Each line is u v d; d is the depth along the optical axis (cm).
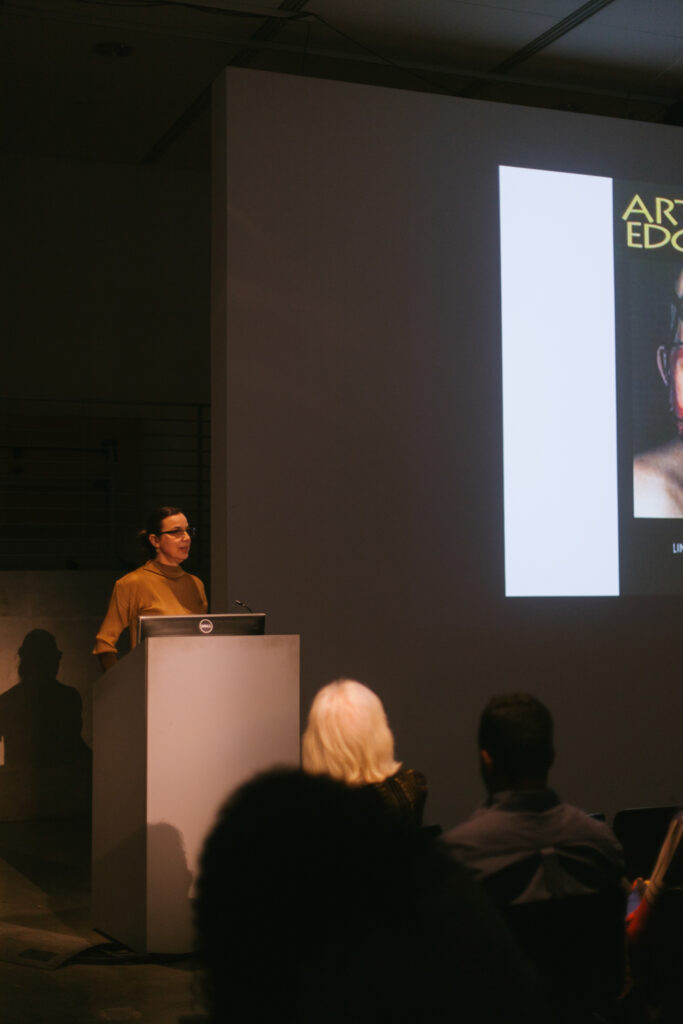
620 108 639
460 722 502
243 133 483
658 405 538
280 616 476
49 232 793
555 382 522
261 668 353
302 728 477
